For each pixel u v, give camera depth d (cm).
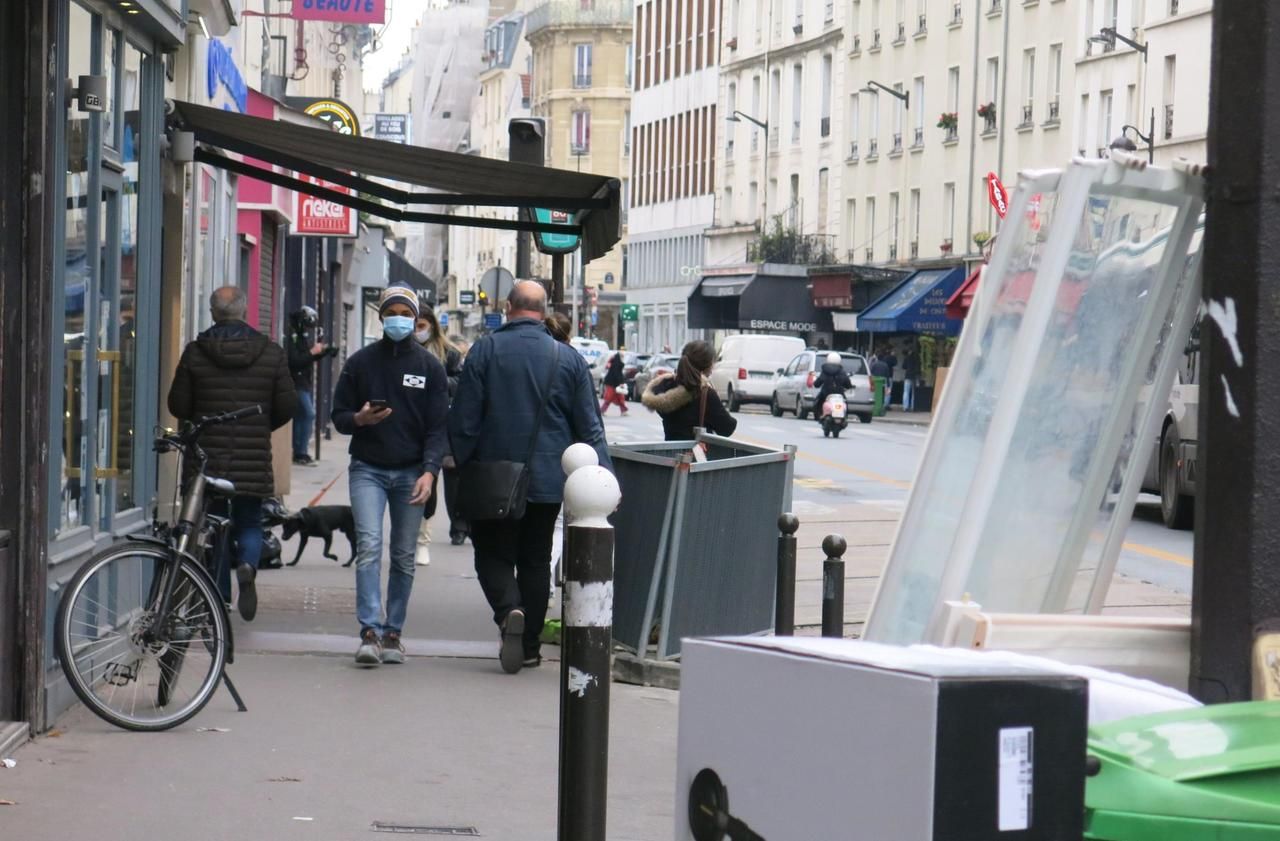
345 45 5744
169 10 1088
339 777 802
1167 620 532
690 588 1134
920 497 557
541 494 1096
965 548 547
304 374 2966
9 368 812
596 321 9844
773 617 1293
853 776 311
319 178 1380
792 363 6175
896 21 7456
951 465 557
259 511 1245
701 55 10281
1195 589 528
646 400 1557
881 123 7631
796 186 8769
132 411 1077
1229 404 519
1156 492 2431
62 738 846
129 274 1070
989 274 552
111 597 873
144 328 1098
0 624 816
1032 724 303
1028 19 6359
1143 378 582
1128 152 540
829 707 318
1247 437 514
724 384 6638
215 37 1941
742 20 9581
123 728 870
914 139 7269
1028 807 302
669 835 729
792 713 327
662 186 10988
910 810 299
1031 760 302
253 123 1248
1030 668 322
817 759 320
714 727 350
